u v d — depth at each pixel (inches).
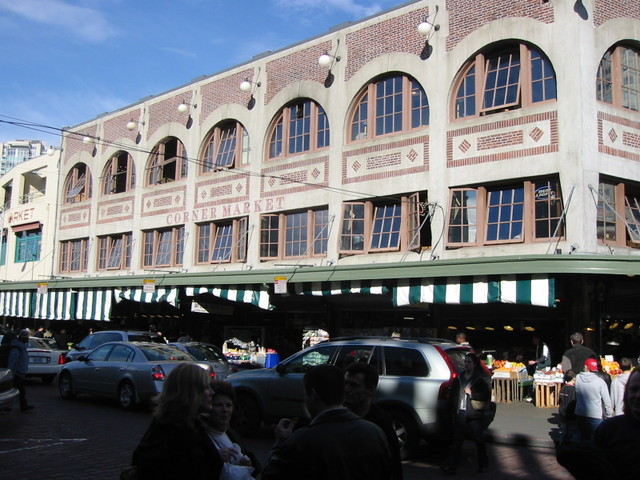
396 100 746.2
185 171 986.1
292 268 765.3
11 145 6171.3
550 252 602.5
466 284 605.0
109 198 1115.3
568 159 601.9
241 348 872.9
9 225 1368.1
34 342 830.5
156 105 1051.3
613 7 647.8
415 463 382.0
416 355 399.2
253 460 177.3
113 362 590.9
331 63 800.3
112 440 420.5
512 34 650.2
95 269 1127.0
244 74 912.3
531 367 637.9
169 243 1002.7
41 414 533.0
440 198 682.8
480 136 663.8
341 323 779.4
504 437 454.9
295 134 845.8
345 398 182.2
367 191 746.8
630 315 640.4
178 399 152.7
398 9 745.6
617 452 147.6
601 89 634.8
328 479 136.9
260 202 863.1
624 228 626.5
